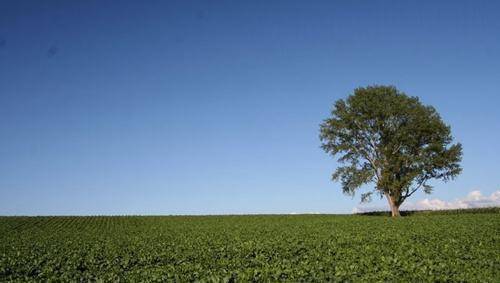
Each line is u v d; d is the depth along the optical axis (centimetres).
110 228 5888
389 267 2102
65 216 7969
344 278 1888
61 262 2662
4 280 2141
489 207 7275
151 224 6456
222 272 2062
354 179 6706
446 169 6756
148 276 2061
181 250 3088
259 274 1980
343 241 3372
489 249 2750
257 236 4075
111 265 2500
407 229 4412
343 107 7150
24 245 3797
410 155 6712
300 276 1930
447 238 3416
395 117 6862
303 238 3747
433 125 6719
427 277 1861
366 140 6962
